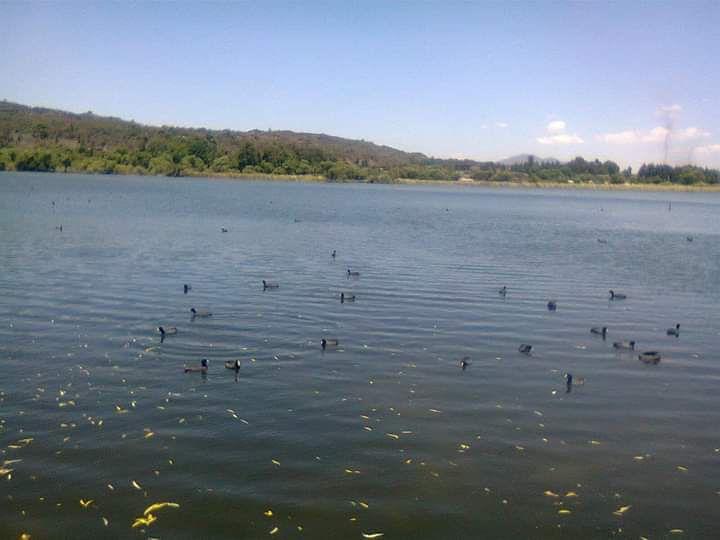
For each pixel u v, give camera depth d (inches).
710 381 1053.2
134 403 892.0
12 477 703.1
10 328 1208.8
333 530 633.6
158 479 707.4
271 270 1914.4
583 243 2987.2
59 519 636.7
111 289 1562.5
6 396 900.6
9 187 5536.4
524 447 805.2
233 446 783.1
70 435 795.4
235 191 6565.0
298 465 745.6
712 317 1492.4
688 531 647.1
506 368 1083.9
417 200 6441.9
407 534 631.8
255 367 1046.4
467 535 633.0
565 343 1239.5
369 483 714.2
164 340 1168.8
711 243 3154.5
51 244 2265.0
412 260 2201.0
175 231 2822.3
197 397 920.3
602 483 729.6
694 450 810.2
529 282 1859.0
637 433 853.2
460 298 1596.9
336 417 870.4
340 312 1413.6
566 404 940.6
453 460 768.3
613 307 1568.7
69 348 1106.1
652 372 1089.4
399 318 1378.0
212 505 665.6
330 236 2883.9
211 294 1550.2
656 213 5629.9
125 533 619.2
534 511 674.2
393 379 1015.0
